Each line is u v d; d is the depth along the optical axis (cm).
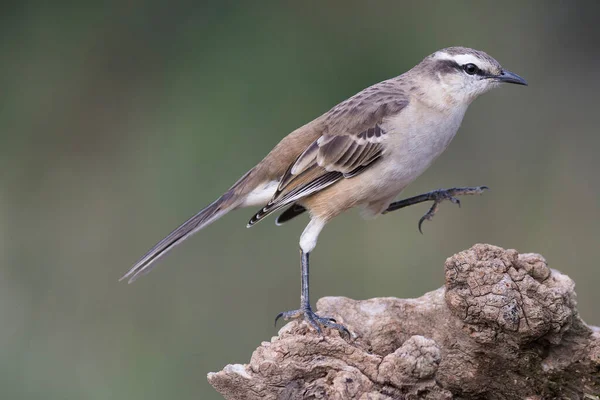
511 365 729
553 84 1691
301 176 905
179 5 1636
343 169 897
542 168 1559
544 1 1716
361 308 775
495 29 1697
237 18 1633
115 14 1641
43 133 1606
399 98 905
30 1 1636
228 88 1602
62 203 1522
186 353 1267
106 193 1526
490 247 711
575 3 1714
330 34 1636
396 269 1402
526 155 1584
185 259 1391
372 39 1638
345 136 898
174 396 1222
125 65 1641
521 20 1706
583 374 720
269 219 1434
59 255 1434
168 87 1623
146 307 1332
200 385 1226
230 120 1580
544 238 1442
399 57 1636
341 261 1422
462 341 738
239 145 1560
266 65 1617
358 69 1627
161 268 1382
